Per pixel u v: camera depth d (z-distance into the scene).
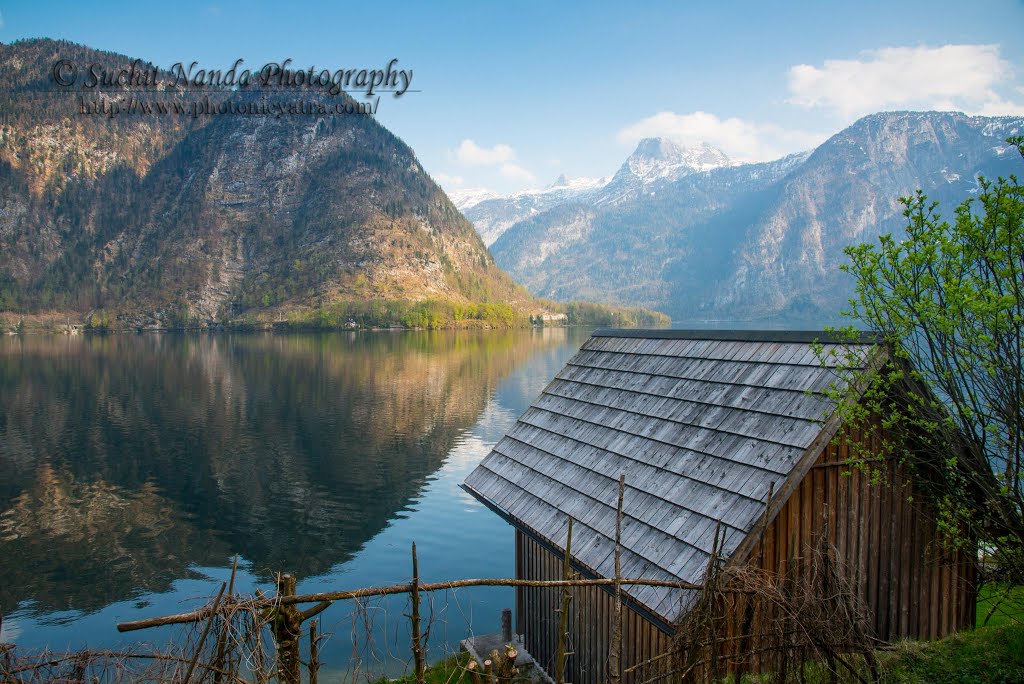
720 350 13.17
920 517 11.04
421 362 108.62
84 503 35.59
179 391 74.88
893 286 9.54
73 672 6.38
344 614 21.56
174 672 6.36
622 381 14.80
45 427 54.72
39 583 25.92
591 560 10.88
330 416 59.75
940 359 9.46
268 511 33.91
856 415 9.55
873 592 10.59
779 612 8.80
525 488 14.04
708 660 8.20
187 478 40.09
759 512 9.32
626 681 10.94
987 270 9.06
